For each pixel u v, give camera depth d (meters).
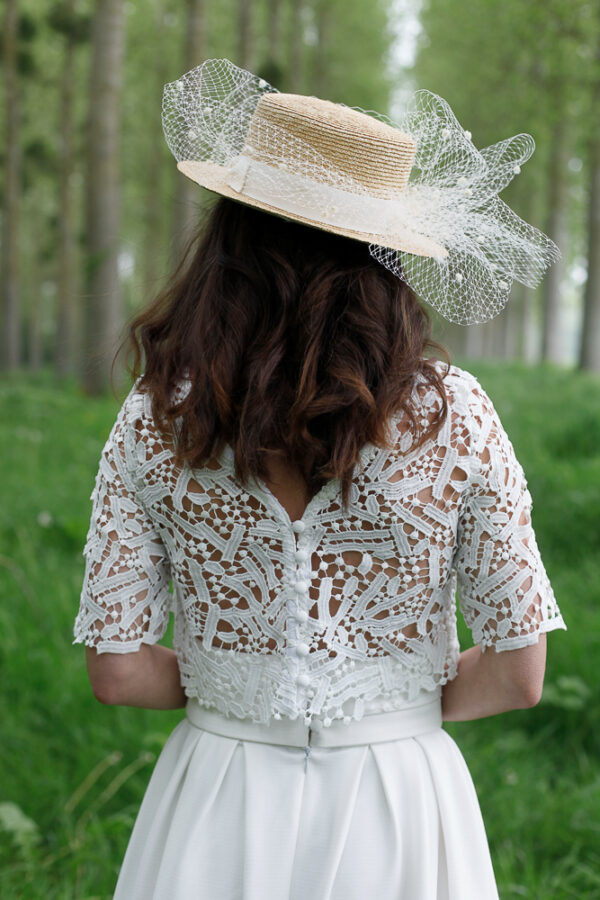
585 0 12.02
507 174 1.23
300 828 1.20
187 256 1.29
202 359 1.13
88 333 10.34
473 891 1.26
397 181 1.17
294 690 1.20
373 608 1.19
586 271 16.48
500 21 13.66
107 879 2.38
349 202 1.13
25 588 3.92
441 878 1.26
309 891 1.18
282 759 1.23
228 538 1.17
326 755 1.23
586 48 12.68
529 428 7.80
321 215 1.13
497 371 15.02
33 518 5.18
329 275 1.13
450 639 1.29
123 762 2.88
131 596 1.22
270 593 1.18
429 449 1.13
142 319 1.26
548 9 12.34
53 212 28.80
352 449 1.09
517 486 1.18
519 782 2.84
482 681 1.28
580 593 4.19
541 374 14.66
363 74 23.05
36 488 6.07
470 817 1.30
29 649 3.50
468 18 14.85
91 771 2.82
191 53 12.49
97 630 1.23
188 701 1.35
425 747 1.27
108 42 11.30
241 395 1.12
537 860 2.57
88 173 11.40
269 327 1.14
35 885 2.33
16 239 19.42
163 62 19.98
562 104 13.68
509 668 1.24
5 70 18.39
